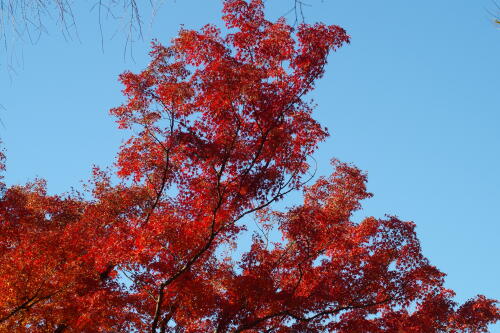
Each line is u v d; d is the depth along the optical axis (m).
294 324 18.70
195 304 17.98
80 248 20.30
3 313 18.91
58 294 19.25
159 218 18.95
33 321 19.17
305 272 20.00
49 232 21.19
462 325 21.09
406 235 19.95
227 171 18.92
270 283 18.45
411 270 19.58
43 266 19.45
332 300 19.12
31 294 19.02
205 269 18.77
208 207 18.75
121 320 19.05
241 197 18.50
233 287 18.59
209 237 18.52
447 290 20.16
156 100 18.78
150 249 17.95
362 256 20.16
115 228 20.05
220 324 18.44
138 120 19.12
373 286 19.39
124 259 18.12
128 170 20.52
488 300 21.81
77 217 24.36
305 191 22.33
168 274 17.94
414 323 19.81
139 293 19.61
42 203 24.05
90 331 18.97
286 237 19.91
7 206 21.50
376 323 19.88
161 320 18.62
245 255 19.78
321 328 18.58
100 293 18.53
